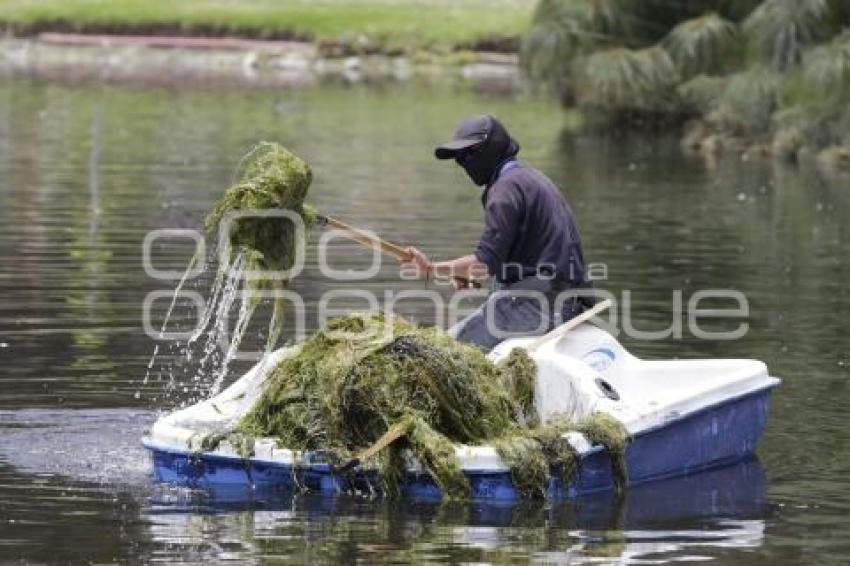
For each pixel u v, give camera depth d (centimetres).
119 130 7019
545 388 2248
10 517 1947
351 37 11212
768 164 6681
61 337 2984
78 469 2170
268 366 2231
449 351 2175
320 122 7606
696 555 1852
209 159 6034
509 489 2052
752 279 3841
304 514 1975
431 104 8706
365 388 2112
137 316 3195
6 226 4312
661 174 6181
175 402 2541
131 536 1877
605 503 2070
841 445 2391
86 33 11619
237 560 1791
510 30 11238
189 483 2114
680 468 2245
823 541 1920
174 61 11044
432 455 2034
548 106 8838
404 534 1898
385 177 5622
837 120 6981
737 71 7512
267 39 11419
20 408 2478
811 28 7138
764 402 2375
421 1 12069
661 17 8025
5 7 11938
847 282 3809
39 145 6375
